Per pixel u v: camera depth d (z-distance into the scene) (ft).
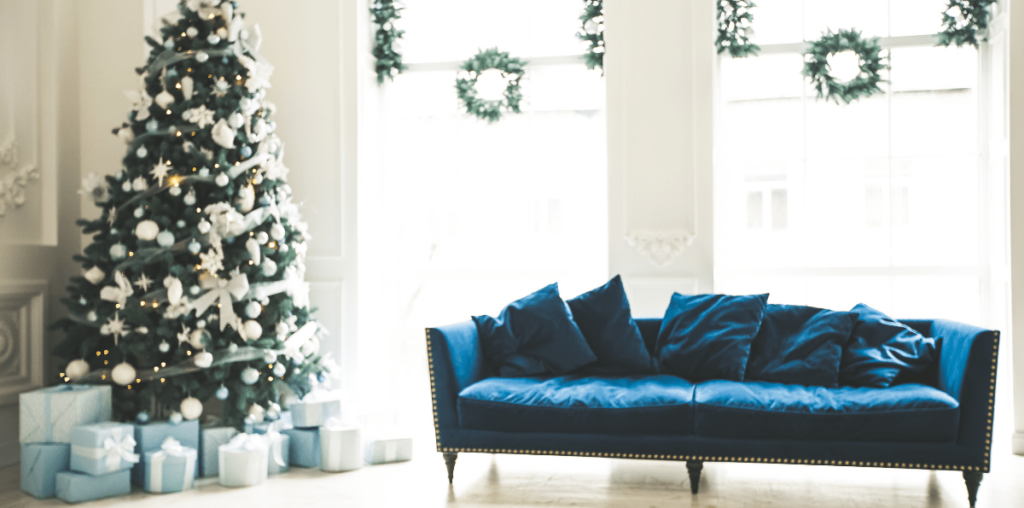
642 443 9.90
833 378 10.64
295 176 14.60
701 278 13.58
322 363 12.92
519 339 11.75
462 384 10.74
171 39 11.57
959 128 13.78
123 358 11.16
